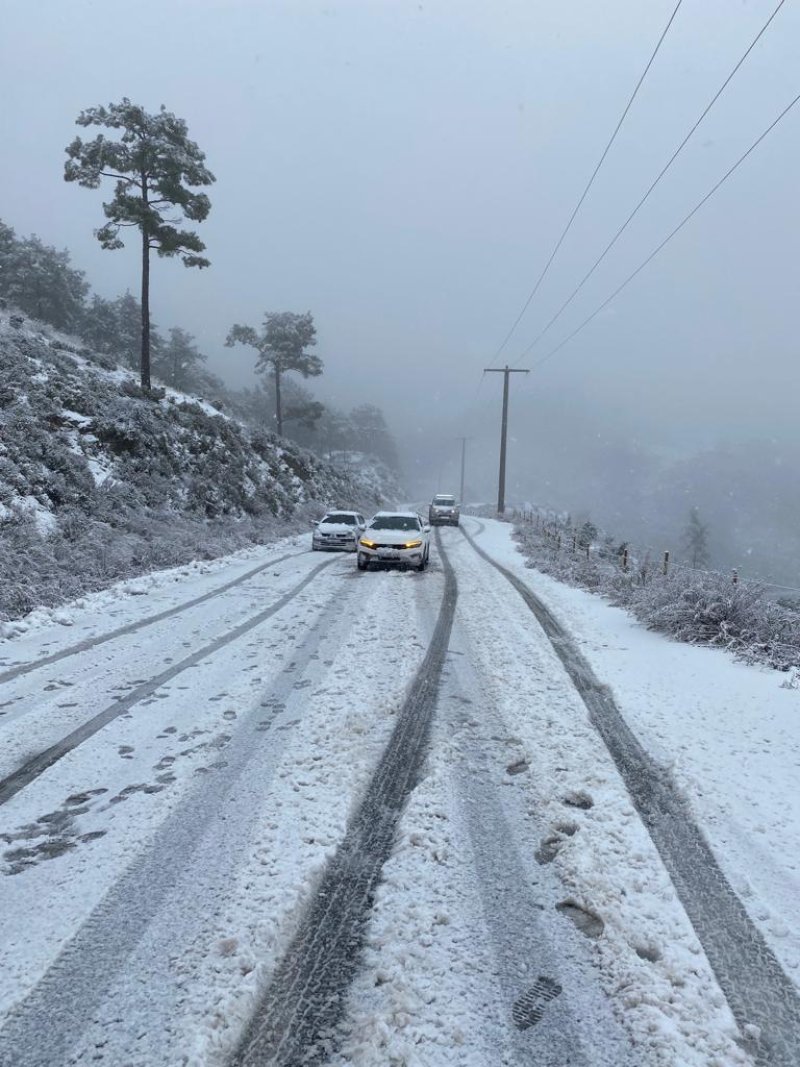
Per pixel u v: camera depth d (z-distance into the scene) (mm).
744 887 3021
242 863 3135
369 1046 2088
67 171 25688
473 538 27672
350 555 18406
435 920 2723
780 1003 2318
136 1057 2035
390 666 6617
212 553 15523
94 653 7145
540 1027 2178
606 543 29203
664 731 5012
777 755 4598
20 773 4188
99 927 2672
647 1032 2168
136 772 4195
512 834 3438
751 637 7801
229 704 5492
